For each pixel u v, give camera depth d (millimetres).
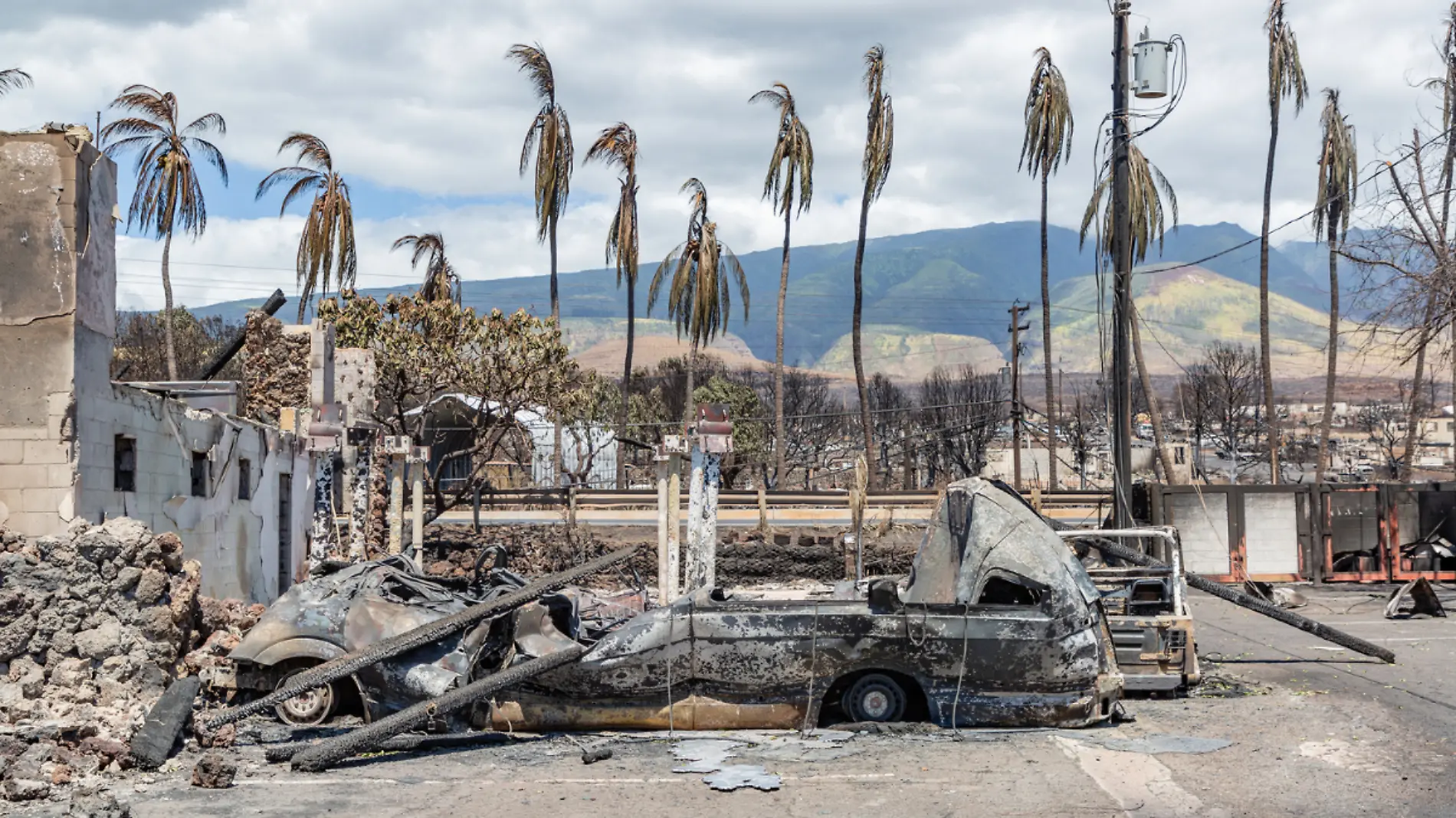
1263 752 10172
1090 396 87938
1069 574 11305
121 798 8805
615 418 64188
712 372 92938
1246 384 87438
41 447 13070
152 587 11359
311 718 11367
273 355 25297
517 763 10039
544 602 12016
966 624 11078
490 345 33375
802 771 9641
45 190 13227
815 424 84562
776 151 51469
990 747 10438
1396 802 8625
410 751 10531
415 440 33438
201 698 11305
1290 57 46125
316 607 11641
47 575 10914
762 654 11117
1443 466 82250
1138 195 43375
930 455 72938
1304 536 27078
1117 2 22172
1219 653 16391
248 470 20703
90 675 10836
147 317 64312
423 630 11070
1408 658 15633
